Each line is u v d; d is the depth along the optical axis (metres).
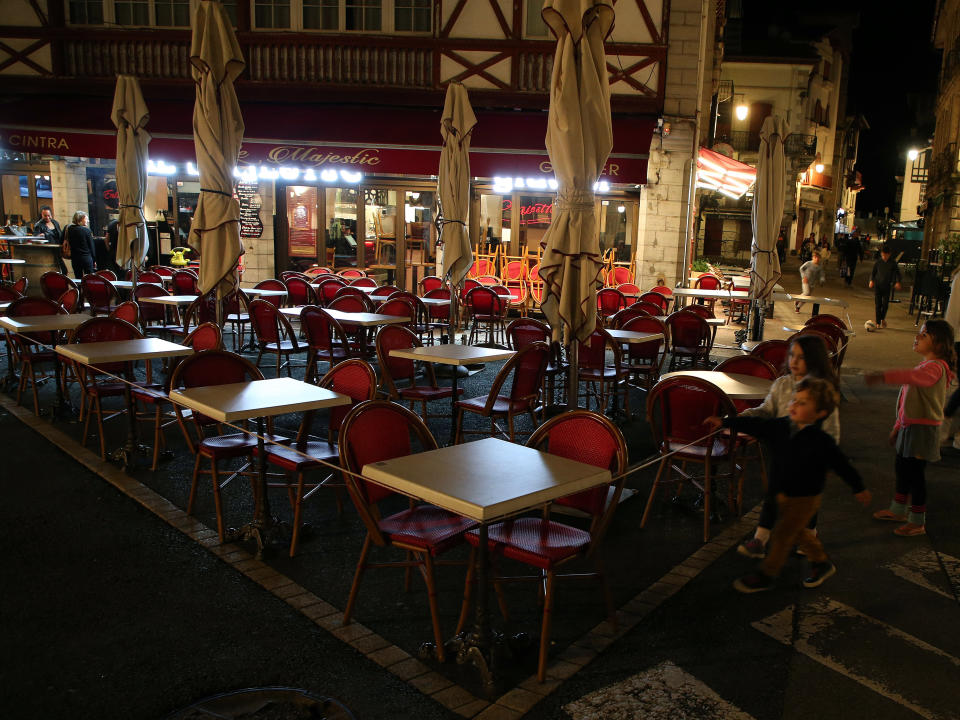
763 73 39.72
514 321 7.90
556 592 4.11
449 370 10.24
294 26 14.77
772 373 5.78
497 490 3.01
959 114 27.36
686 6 13.89
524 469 3.34
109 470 5.85
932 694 3.23
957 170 25.33
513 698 3.14
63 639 3.51
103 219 18.02
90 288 10.71
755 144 40.12
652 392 5.12
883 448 7.08
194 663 3.34
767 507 4.13
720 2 24.34
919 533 5.04
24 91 15.22
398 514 3.81
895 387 9.94
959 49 27.11
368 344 9.55
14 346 8.54
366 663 3.38
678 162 14.43
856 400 9.16
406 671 3.31
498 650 3.43
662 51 13.95
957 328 7.45
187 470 5.93
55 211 17.50
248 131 14.09
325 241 16.66
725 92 39.66
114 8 14.92
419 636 3.62
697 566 4.48
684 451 4.95
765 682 3.30
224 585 4.09
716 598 4.09
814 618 3.89
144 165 10.23
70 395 8.27
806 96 39.81
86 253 13.82
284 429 7.14
